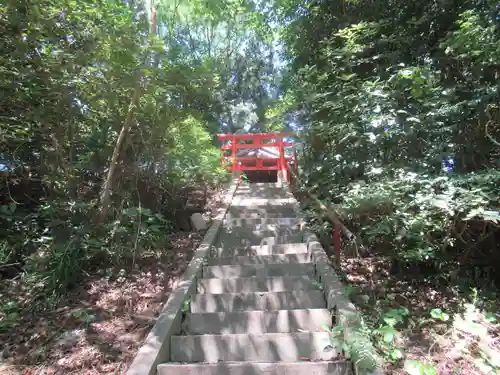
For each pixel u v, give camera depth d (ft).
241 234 16.43
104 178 13.61
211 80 12.78
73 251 11.42
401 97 11.07
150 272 12.21
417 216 9.48
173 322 9.03
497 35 9.57
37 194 14.66
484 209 8.77
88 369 7.89
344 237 14.08
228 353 8.67
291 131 14.82
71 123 12.23
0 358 8.36
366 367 7.37
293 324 9.66
